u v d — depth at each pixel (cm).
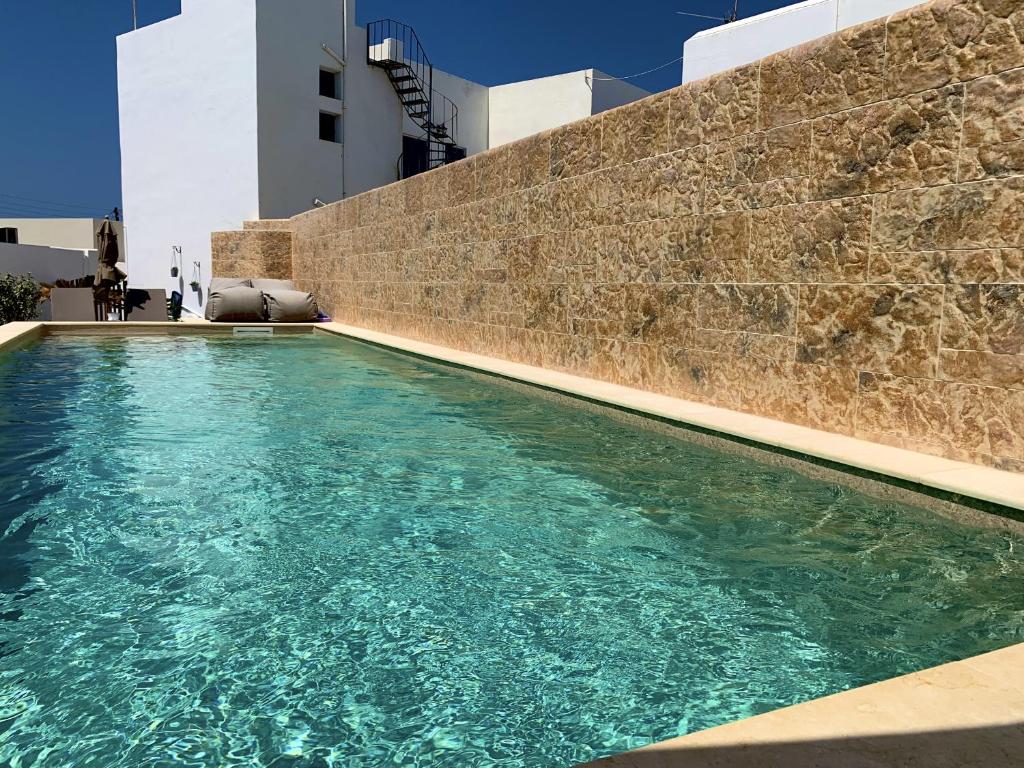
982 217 295
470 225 760
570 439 389
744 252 420
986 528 245
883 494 286
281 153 1802
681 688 149
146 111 1945
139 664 158
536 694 148
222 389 557
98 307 1224
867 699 123
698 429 386
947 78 307
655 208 490
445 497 284
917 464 298
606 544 233
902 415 332
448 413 462
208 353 827
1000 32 286
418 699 146
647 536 241
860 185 348
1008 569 212
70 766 123
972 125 298
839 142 358
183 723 137
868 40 341
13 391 536
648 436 401
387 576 208
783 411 398
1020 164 281
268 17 1736
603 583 203
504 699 146
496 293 714
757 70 404
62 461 334
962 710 120
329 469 323
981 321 297
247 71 1741
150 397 516
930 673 134
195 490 290
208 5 1775
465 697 147
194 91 1842
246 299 1203
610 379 547
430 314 870
